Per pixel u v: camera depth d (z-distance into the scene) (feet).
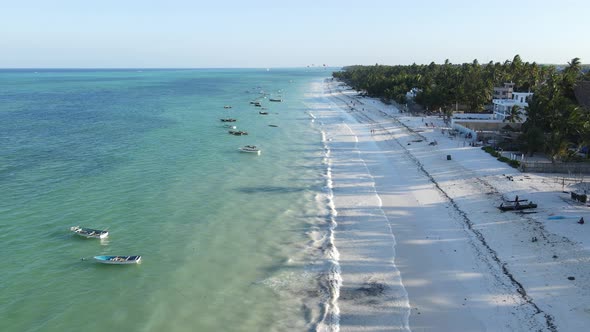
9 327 97.86
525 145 235.40
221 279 120.57
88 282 118.01
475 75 474.08
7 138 301.22
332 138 327.47
